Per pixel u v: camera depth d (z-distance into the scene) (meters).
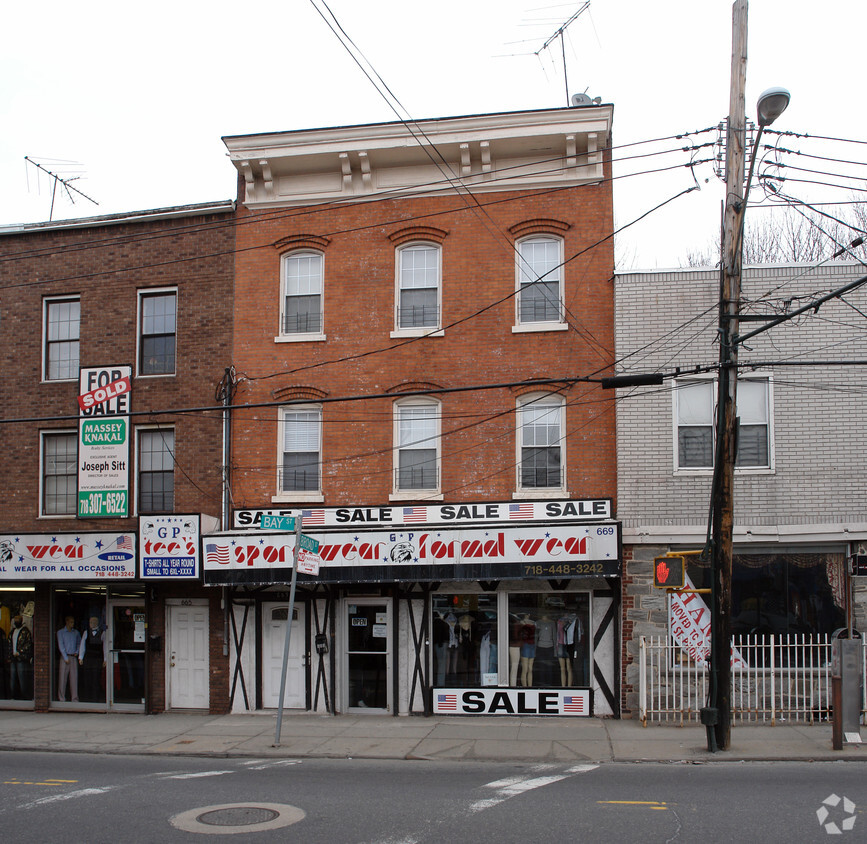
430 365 17.47
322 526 17.30
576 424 16.81
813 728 14.21
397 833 8.35
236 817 9.09
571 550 15.43
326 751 13.45
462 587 16.69
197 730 15.63
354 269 18.03
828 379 15.92
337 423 17.69
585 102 18.58
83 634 18.53
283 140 18.12
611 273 17.06
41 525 18.84
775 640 15.53
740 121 12.74
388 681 16.81
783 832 8.21
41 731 15.91
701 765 11.93
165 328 18.91
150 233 19.05
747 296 16.14
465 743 13.85
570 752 12.98
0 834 8.57
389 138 17.73
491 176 17.72
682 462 16.16
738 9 12.74
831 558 15.66
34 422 19.16
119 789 10.73
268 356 18.16
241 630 17.42
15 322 19.55
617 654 15.89
